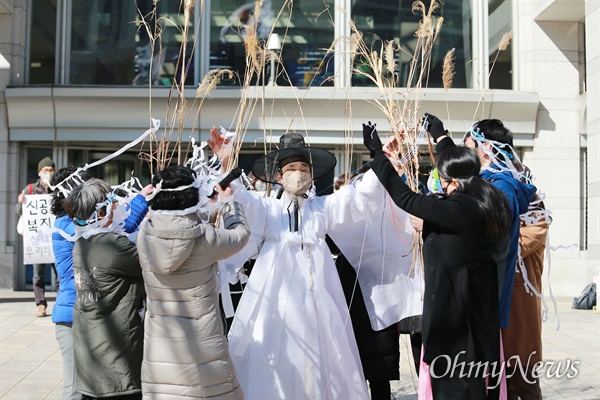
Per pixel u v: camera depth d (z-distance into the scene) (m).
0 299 8.65
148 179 9.46
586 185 9.52
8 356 5.67
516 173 3.48
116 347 3.24
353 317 3.79
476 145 3.57
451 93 9.03
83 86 9.09
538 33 9.49
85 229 3.33
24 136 9.15
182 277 2.87
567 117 9.45
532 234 3.71
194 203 2.92
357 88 8.68
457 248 2.99
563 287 9.34
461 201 2.98
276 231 3.50
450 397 2.97
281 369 3.31
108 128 9.11
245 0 9.40
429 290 3.06
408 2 9.43
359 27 9.41
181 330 2.86
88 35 9.52
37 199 6.52
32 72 9.52
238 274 3.94
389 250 3.77
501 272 3.13
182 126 3.90
